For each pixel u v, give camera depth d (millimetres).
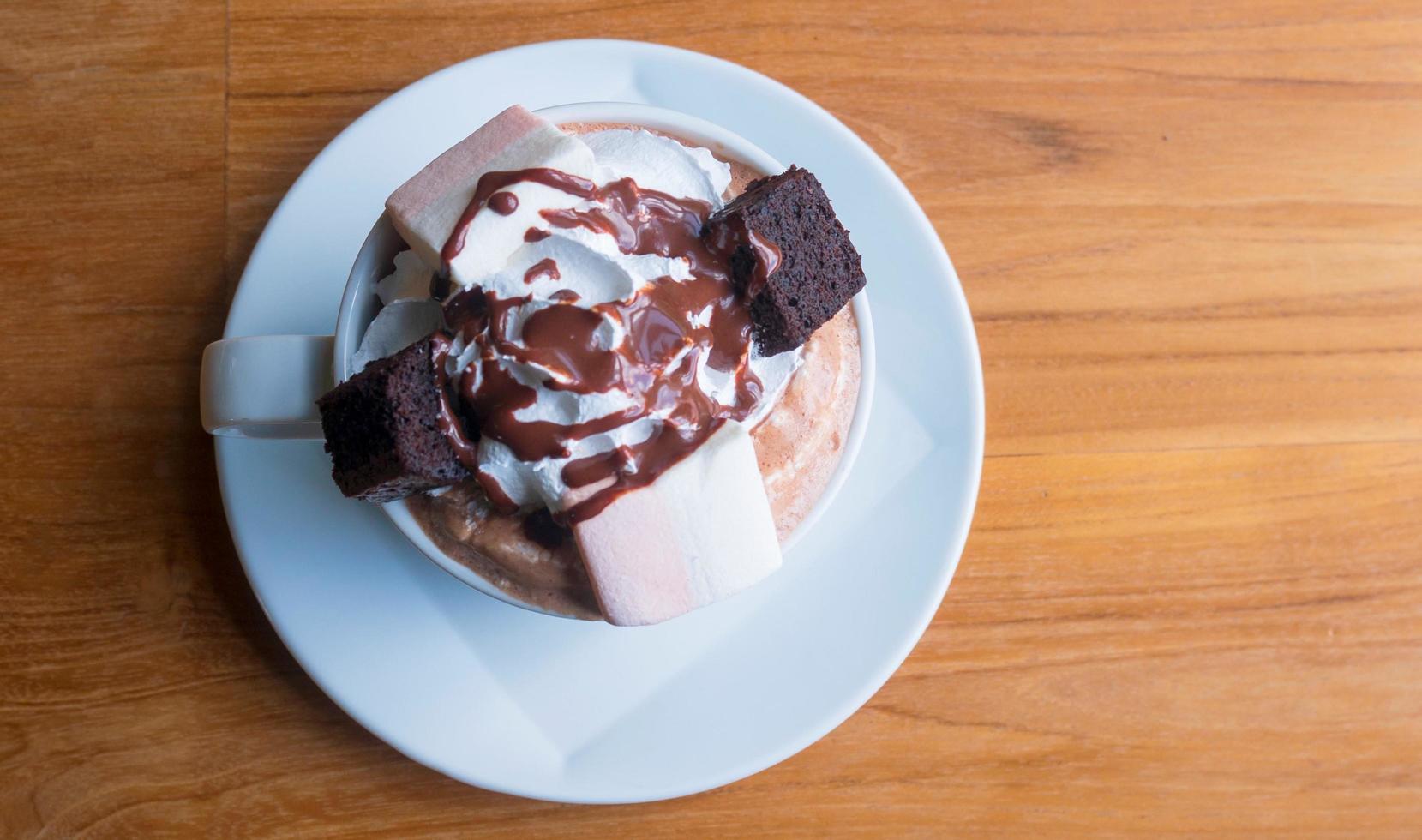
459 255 244
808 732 306
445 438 244
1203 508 345
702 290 252
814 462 270
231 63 327
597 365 241
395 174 306
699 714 307
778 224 254
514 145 253
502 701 303
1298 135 354
